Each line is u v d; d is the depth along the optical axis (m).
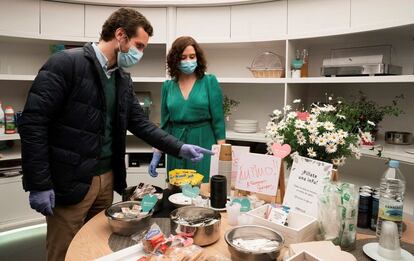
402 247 0.98
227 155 1.37
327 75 2.46
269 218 1.06
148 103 3.18
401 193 1.09
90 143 1.38
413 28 2.08
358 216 1.14
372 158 2.54
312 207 1.08
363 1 2.30
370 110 2.21
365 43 2.60
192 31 2.97
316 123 1.20
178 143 1.57
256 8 2.80
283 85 3.04
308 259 0.80
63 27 2.88
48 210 1.27
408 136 2.31
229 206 1.16
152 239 0.91
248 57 3.19
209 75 2.07
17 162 2.86
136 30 1.36
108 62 1.41
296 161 1.18
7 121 2.76
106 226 1.14
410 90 2.39
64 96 1.30
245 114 3.25
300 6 2.60
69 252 0.95
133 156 3.18
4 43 3.00
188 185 1.41
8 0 2.69
